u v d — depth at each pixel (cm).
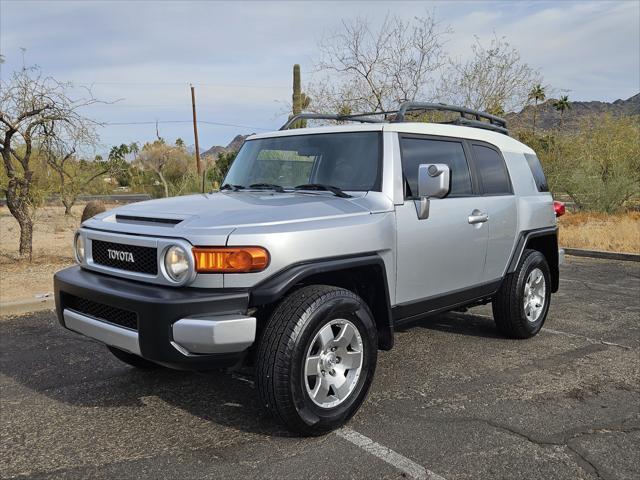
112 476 310
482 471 312
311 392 343
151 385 449
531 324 562
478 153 516
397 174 412
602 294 803
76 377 470
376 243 381
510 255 536
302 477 306
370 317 371
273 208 360
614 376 465
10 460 330
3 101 974
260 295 321
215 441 350
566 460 325
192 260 317
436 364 493
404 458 326
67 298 383
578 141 2086
